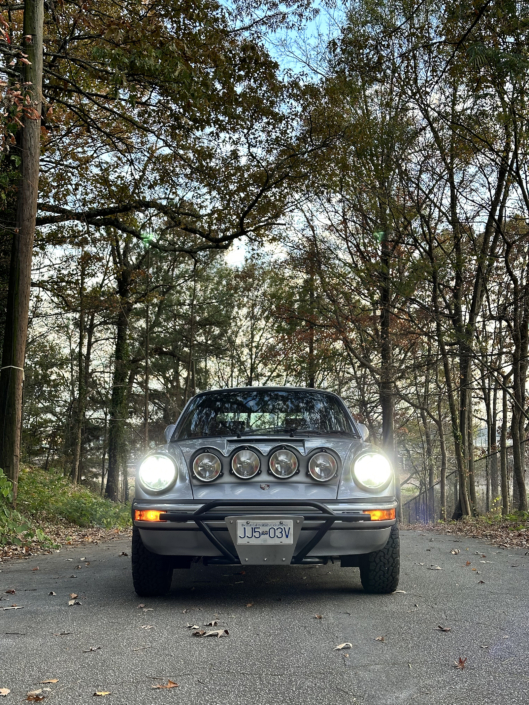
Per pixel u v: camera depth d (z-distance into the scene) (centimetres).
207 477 432
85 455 3531
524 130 1261
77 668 295
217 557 442
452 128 1347
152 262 2898
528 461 2839
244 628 365
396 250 1738
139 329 3253
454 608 415
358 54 1389
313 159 1480
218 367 4047
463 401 1850
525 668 290
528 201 1322
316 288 1880
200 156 1486
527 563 642
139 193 1588
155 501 429
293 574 558
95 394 3139
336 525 419
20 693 263
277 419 541
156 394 3781
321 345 2208
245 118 1398
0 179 945
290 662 302
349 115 1495
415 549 755
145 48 1126
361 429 534
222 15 1295
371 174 1498
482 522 1391
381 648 324
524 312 1523
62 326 2805
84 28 1257
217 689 266
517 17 1124
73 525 1106
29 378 2825
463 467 1686
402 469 4003
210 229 1627
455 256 1523
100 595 468
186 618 391
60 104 1394
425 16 1290
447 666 295
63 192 1608
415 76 1340
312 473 433
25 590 493
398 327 1889
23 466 1595
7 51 895
